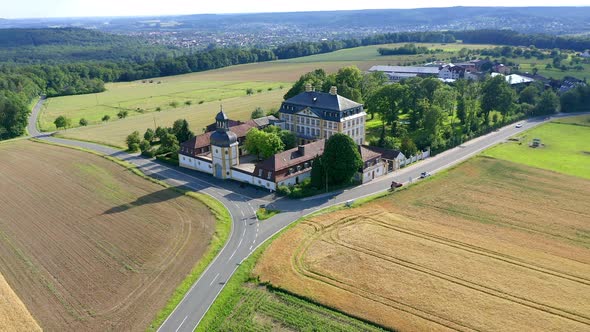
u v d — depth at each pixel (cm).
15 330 6769
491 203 10994
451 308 6994
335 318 6850
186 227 9950
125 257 8769
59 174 14000
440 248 8806
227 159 12925
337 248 8844
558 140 16688
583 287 7519
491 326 6581
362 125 15912
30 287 7875
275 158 12169
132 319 6944
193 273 8081
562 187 12031
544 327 6550
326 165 11694
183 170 14012
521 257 8462
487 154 14950
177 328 6700
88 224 10294
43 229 10112
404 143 14362
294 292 7450
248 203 11200
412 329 6550
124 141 17975
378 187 12112
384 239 9188
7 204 11688
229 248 8956
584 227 9706
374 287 7556
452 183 12356
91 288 7788
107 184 12925
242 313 6994
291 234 9400
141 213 10788
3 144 18388
